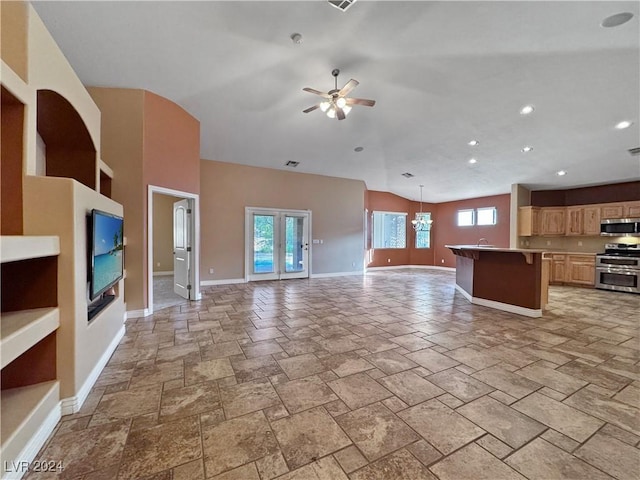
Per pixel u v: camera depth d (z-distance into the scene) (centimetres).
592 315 418
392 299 518
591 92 386
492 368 247
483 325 366
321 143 597
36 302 176
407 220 1046
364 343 303
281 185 727
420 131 538
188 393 205
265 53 336
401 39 315
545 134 492
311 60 350
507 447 154
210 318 389
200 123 498
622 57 329
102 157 370
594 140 488
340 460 145
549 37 308
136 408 187
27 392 163
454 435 164
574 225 684
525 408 190
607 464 143
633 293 588
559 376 234
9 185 173
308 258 769
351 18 285
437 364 254
